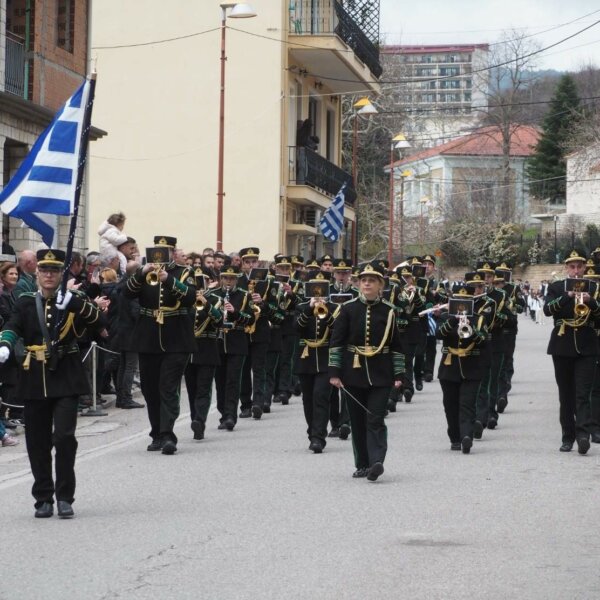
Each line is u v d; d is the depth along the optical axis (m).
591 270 17.64
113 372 22.98
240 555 10.23
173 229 43.12
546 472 14.80
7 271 18.31
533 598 8.89
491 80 106.12
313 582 9.31
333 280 20.84
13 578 9.46
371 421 14.03
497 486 13.73
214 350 17.89
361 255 80.12
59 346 12.10
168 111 43.03
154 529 11.31
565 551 10.42
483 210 93.88
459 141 115.00
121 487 13.62
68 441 11.95
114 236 22.44
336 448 17.11
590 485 13.82
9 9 31.45
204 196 42.94
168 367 16.36
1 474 14.77
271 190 42.38
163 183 43.12
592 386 16.72
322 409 16.69
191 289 16.52
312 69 46.28
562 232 90.06
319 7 44.59
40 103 31.69
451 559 10.10
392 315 14.23
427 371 28.03
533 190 104.25
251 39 42.41
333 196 48.16
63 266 12.20
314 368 16.84
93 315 12.22
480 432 18.08
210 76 42.81
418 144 107.06
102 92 43.31
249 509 12.29
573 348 16.45
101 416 20.69
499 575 9.57
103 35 43.22
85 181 34.66
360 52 47.69
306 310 16.86
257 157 42.44
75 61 34.19
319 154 47.47
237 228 42.59
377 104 82.19
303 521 11.68
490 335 17.64
